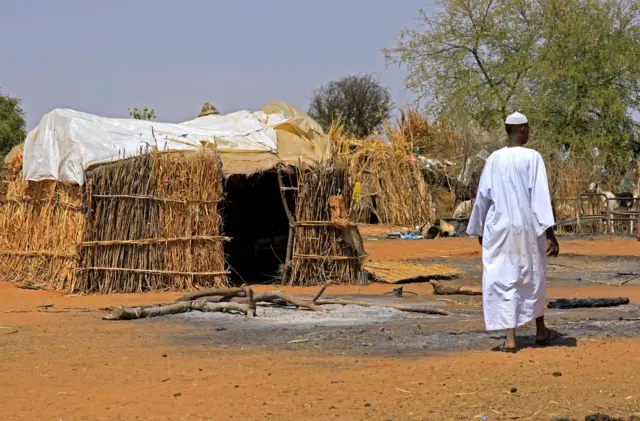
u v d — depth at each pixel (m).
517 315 7.35
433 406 5.61
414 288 14.07
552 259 19.75
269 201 18.48
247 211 18.42
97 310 11.14
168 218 13.56
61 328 9.53
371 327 9.22
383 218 31.98
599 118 38.53
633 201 28.73
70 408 5.69
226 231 18.27
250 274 16.69
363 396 5.89
